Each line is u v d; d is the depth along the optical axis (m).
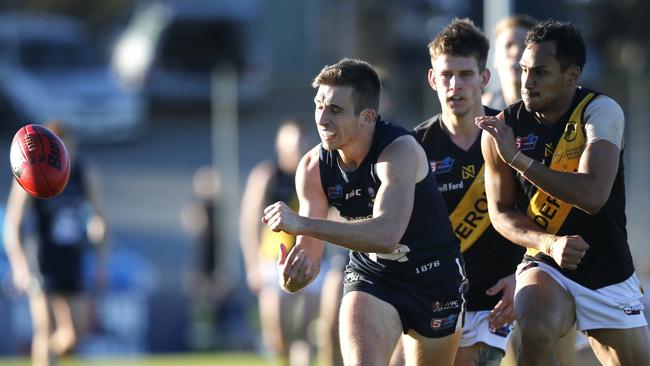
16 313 43.78
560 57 18.70
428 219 19.42
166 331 47.69
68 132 36.00
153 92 92.44
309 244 19.59
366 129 18.80
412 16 100.56
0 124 81.56
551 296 19.27
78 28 95.75
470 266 22.22
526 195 19.86
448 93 21.39
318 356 39.78
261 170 35.44
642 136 75.75
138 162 80.38
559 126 19.23
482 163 21.73
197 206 55.00
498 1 36.09
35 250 35.69
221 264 53.09
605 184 18.47
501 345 22.56
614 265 19.56
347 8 109.88
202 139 86.94
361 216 19.33
